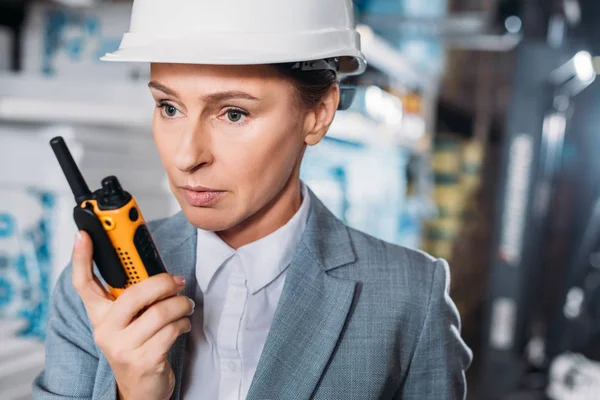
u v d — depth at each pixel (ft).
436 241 14.71
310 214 3.12
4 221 5.21
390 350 2.89
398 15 10.77
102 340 2.28
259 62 2.30
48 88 5.84
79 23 6.31
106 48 6.24
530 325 13.64
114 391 2.47
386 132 10.04
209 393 2.75
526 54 12.34
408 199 12.74
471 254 16.74
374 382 2.81
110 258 2.35
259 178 2.51
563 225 15.03
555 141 13.58
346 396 2.77
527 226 12.69
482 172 17.37
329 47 2.63
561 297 13.67
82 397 2.80
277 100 2.46
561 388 13.08
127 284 2.41
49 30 6.40
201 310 2.86
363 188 9.75
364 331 2.88
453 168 15.21
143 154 5.67
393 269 3.07
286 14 2.49
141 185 5.60
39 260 5.23
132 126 5.54
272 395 2.63
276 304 2.91
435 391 3.09
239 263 2.86
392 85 10.81
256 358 2.81
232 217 2.53
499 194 12.80
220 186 2.47
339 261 3.00
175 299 2.33
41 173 5.05
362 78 9.57
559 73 12.32
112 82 5.93
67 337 2.95
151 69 2.50
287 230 2.94
